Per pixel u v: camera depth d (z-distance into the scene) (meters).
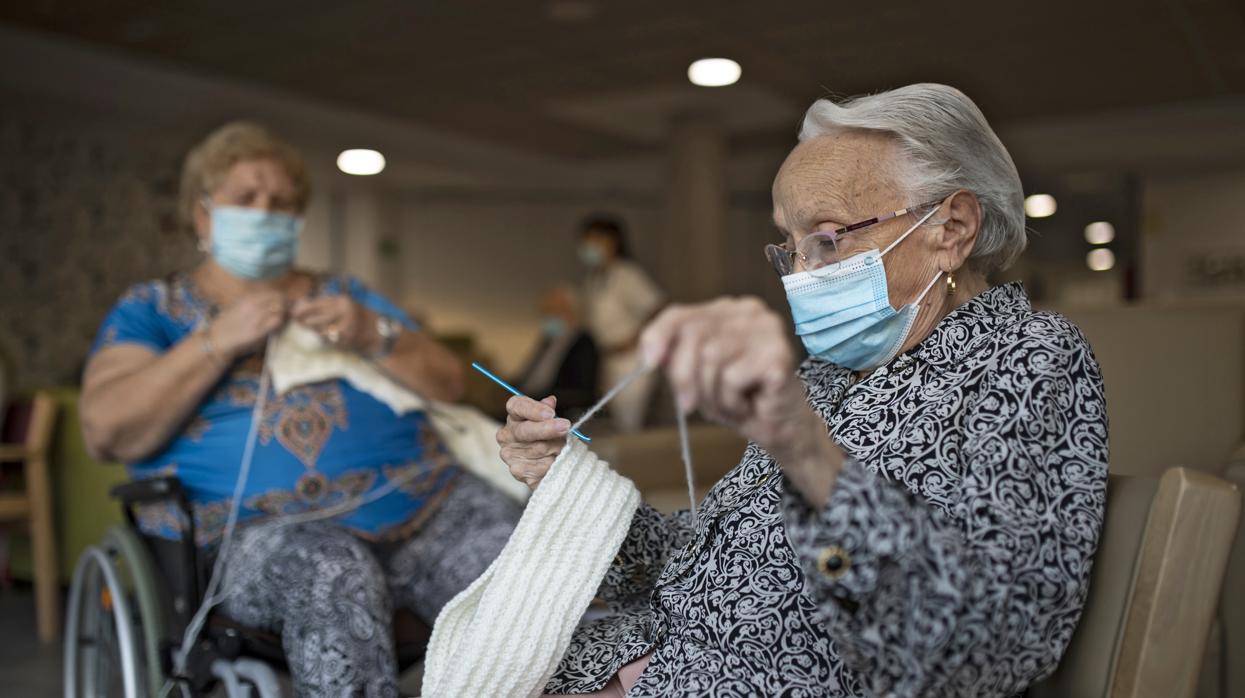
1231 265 10.30
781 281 1.08
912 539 0.75
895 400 0.99
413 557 1.85
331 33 6.27
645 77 7.40
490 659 0.99
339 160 8.79
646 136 9.42
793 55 6.81
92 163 7.41
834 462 0.76
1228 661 1.72
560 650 1.02
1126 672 0.89
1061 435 0.90
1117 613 0.91
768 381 0.70
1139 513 0.93
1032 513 0.85
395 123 8.84
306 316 1.81
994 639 0.78
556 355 7.06
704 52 6.74
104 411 1.73
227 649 1.63
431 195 11.59
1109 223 10.88
